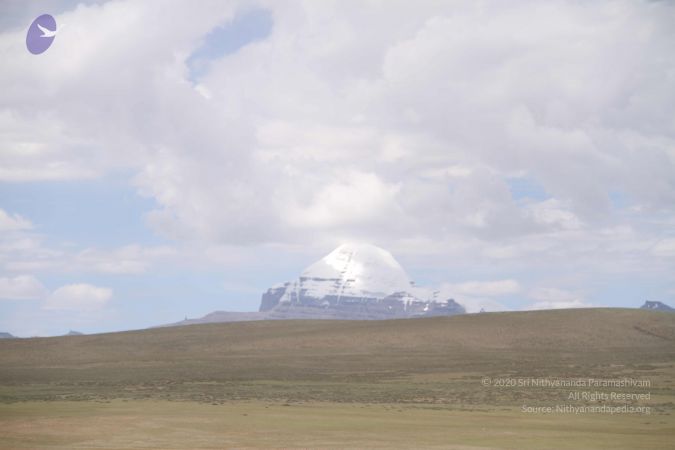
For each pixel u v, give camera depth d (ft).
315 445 197.06
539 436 217.36
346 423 241.55
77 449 188.14
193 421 239.50
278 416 258.16
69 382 438.40
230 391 376.89
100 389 392.47
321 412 273.75
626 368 483.10
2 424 228.63
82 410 269.44
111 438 205.98
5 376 476.95
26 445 193.57
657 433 226.58
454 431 225.97
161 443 199.11
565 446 198.08
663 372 456.45
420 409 291.99
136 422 234.99
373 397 343.46
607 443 204.33
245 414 262.06
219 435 213.25
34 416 248.93
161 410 271.69
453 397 343.46
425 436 214.90
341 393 364.79
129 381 443.73
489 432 224.33
